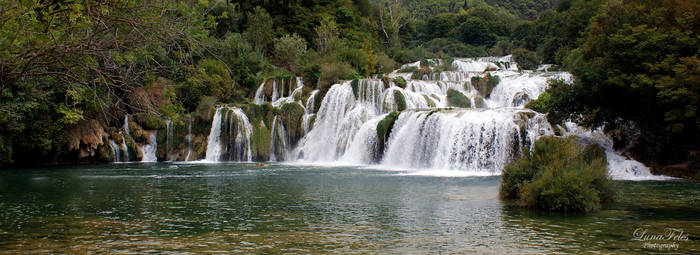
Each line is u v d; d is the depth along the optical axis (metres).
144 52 11.04
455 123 31.92
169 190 21.61
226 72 54.12
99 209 16.12
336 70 50.84
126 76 11.45
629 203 16.47
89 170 34.22
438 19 143.88
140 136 45.38
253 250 10.30
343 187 22.36
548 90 31.33
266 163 41.75
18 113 32.81
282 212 15.33
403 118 37.00
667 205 15.99
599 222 13.05
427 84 49.19
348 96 45.97
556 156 17.47
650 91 25.80
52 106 38.25
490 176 27.14
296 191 20.92
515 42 124.44
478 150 30.52
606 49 30.33
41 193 20.80
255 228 12.73
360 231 12.26
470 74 58.72
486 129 30.34
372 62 67.25
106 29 10.38
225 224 13.31
